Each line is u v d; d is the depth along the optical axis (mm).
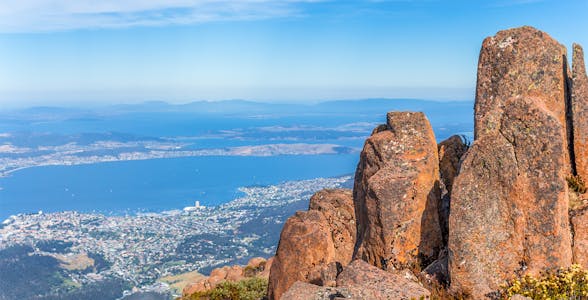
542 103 11281
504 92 12648
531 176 10719
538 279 10336
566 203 10789
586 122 12398
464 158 11234
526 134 10805
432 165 12977
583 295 9797
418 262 12344
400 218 12414
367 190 12812
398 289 10297
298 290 10867
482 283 10805
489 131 11758
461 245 10938
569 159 12648
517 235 10773
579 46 12609
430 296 10266
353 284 10945
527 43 12672
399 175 12594
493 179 10945
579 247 10945
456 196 11086
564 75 12820
